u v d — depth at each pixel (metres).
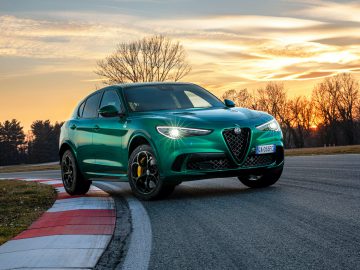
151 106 7.83
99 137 8.20
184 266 3.63
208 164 6.86
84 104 9.15
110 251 4.28
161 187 7.04
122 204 7.12
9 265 4.02
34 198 8.75
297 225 4.70
